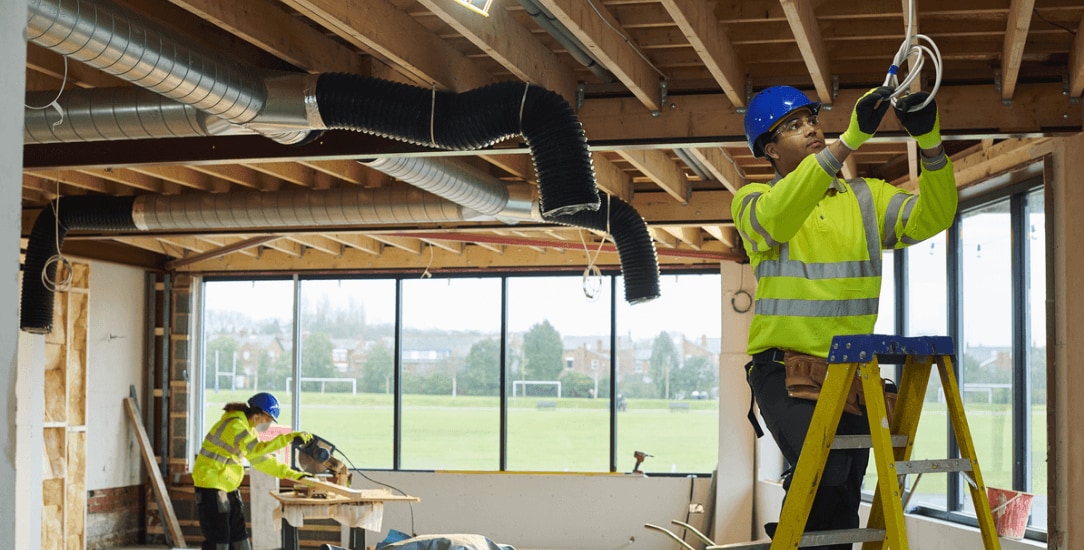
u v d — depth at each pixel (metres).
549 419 10.87
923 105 2.34
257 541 10.55
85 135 5.02
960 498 6.95
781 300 2.61
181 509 11.14
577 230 9.92
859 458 2.64
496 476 10.61
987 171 6.36
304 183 7.40
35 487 8.88
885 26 4.66
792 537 2.36
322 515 7.73
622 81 4.86
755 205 2.51
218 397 11.41
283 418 11.27
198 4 3.89
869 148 6.64
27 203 8.70
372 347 11.20
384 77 5.32
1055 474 5.45
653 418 10.71
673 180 7.27
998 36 4.85
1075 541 5.29
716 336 10.67
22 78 1.53
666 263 10.71
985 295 6.81
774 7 4.47
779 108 2.69
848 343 2.36
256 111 4.59
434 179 6.11
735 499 9.92
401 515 10.68
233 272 11.40
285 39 4.51
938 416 7.39
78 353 10.22
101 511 10.56
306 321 11.34
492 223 8.34
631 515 10.37
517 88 4.60
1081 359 5.27
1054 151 5.57
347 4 4.00
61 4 3.60
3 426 1.46
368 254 11.12
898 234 2.66
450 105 4.68
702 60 4.81
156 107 4.86
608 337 10.84
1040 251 6.15
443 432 11.01
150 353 11.34
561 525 10.45
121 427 10.91
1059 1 4.49
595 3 4.29
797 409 2.57
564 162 4.59
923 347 2.45
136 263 11.01
